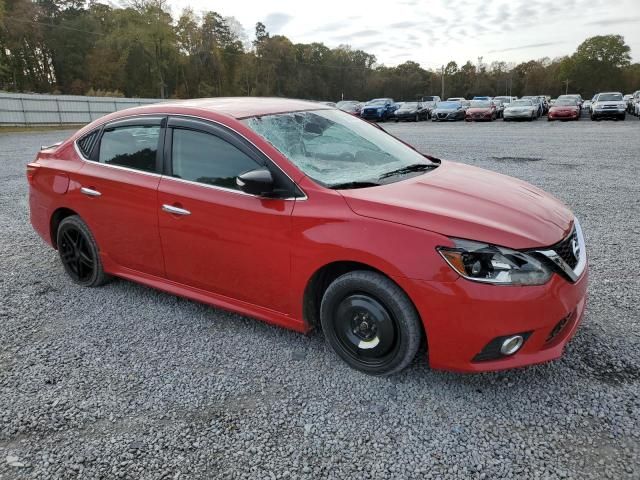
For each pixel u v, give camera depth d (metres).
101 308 4.00
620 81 94.31
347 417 2.62
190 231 3.41
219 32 84.56
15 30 60.75
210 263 3.39
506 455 2.32
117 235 3.92
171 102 3.96
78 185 4.10
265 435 2.51
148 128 3.72
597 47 93.69
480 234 2.53
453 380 2.91
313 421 2.60
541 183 8.52
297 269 2.97
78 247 4.35
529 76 106.81
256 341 3.43
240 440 2.48
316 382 2.94
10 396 2.88
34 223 4.68
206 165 3.37
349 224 2.76
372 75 110.94
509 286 2.47
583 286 2.79
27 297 4.23
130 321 3.77
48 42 67.94
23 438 2.53
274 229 3.01
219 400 2.80
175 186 3.48
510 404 2.68
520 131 20.67
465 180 3.32
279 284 3.09
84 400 2.83
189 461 2.35
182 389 2.91
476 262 2.49
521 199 3.04
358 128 3.93
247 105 3.67
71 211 4.36
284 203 2.99
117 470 2.30
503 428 2.50
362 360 2.97
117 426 2.61
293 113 3.67
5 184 9.59
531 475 2.20
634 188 7.94
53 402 2.81
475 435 2.46
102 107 35.00
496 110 32.72
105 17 77.12
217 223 3.26
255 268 3.16
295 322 3.13
